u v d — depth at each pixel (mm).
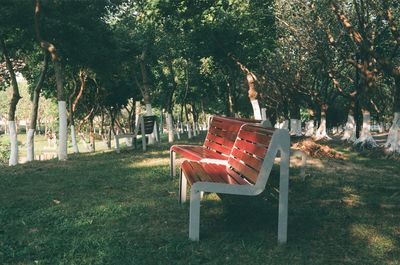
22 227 5797
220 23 19594
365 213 6207
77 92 34781
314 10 25953
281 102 46656
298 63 36250
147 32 22719
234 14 19594
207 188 4844
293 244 4812
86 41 19109
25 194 7973
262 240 4914
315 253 4559
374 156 17312
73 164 12477
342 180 9062
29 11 16672
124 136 16109
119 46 22453
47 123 106375
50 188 8516
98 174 10109
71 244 4930
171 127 29750
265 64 37688
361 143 21656
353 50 27469
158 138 19500
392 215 6109
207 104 61438
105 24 21094
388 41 24719
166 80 38469
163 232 5305
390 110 49719
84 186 8570
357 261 4340
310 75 38625
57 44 18891
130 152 15930
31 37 18062
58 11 18234
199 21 19016
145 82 23828
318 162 12578
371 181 9195
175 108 65500
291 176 9242
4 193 8086
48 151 70188
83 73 28891
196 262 4273
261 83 42531
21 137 103312
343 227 5473
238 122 6902
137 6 21047
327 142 28359
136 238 5078
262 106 43719
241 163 5922
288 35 31297
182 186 6691
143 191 7906
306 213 6137
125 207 6559
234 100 37219
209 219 5832
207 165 6520
